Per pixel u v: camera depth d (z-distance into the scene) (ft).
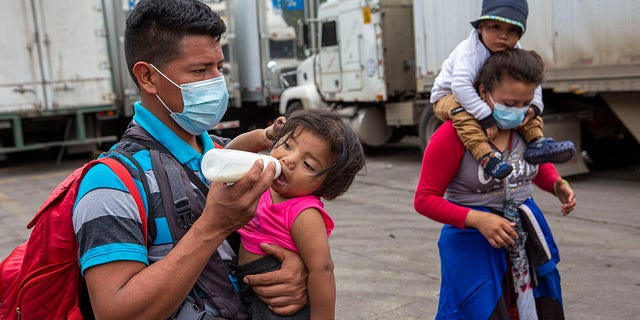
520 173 8.20
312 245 5.38
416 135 38.68
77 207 4.79
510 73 7.70
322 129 5.43
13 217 25.04
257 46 45.57
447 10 29.43
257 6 45.01
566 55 24.67
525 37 26.02
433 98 9.46
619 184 25.02
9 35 36.27
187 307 5.03
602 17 23.29
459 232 8.19
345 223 21.50
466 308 8.00
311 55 44.86
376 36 34.09
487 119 7.97
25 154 46.29
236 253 5.76
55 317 5.15
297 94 41.24
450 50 29.55
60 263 5.04
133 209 4.79
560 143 8.05
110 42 41.16
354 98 36.50
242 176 4.63
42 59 37.29
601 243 17.43
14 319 5.49
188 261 4.60
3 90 36.37
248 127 49.08
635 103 23.95
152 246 4.95
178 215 5.00
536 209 8.33
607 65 23.35
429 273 15.79
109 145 44.39
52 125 40.40
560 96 27.20
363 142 37.11
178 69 5.22
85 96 38.83
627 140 30.48
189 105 5.30
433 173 8.20
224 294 5.27
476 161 8.11
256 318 5.43
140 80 5.32
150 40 5.21
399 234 19.67
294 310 5.39
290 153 5.48
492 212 8.21
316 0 46.65
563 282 14.64
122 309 4.48
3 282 5.49
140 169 5.00
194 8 5.28
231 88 45.70
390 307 13.62
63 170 38.19
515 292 8.07
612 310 12.89
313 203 5.52
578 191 24.17
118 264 4.62
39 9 36.96
